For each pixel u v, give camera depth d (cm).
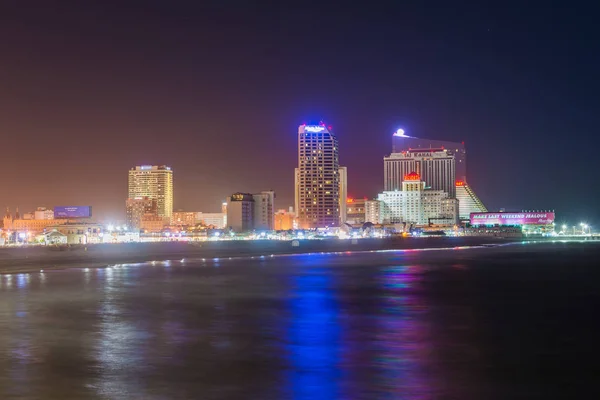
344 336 5188
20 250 18400
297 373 3931
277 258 18225
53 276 11406
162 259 17500
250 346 4750
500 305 7212
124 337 5106
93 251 19200
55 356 4381
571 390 3572
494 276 11400
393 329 5522
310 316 6316
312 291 8712
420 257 18600
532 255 19588
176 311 6662
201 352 4528
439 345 4816
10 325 5700
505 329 5538
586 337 5156
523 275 11644
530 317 6266
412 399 3397
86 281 10306
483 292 8631
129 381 3722
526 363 4203
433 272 12469
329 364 4166
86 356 4378
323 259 17625
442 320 6075
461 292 8631
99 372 3931
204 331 5409
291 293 8450
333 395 3462
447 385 3666
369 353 4512
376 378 3809
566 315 6431
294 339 5050
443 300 7700
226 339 5038
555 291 8762
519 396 3453
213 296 8075
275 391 3534
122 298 7819
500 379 3794
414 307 7031
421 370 4009
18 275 11681
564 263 15388
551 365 4150
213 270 13050
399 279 10781
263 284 9806
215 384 3666
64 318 6141
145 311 6650
